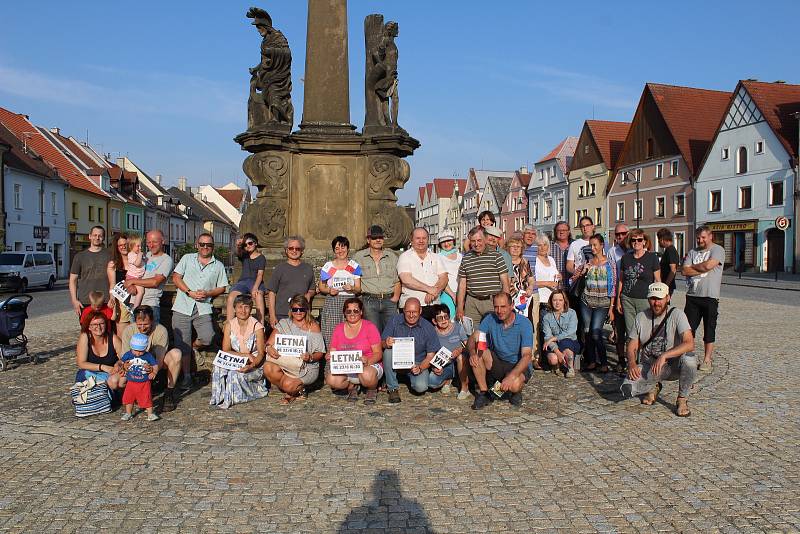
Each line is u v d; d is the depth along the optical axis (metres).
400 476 5.14
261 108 10.42
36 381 8.81
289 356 7.52
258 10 10.29
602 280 9.35
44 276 33.59
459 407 7.34
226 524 4.32
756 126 43.19
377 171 10.51
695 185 48.19
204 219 88.88
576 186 62.56
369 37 10.70
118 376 7.04
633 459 5.53
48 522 4.34
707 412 7.05
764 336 13.37
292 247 8.26
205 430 6.40
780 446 5.87
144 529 4.24
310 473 5.21
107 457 5.60
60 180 48.81
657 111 52.09
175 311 8.39
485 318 7.53
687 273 9.66
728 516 4.40
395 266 8.51
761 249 43.09
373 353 7.61
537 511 4.49
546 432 6.32
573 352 8.95
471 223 87.00
